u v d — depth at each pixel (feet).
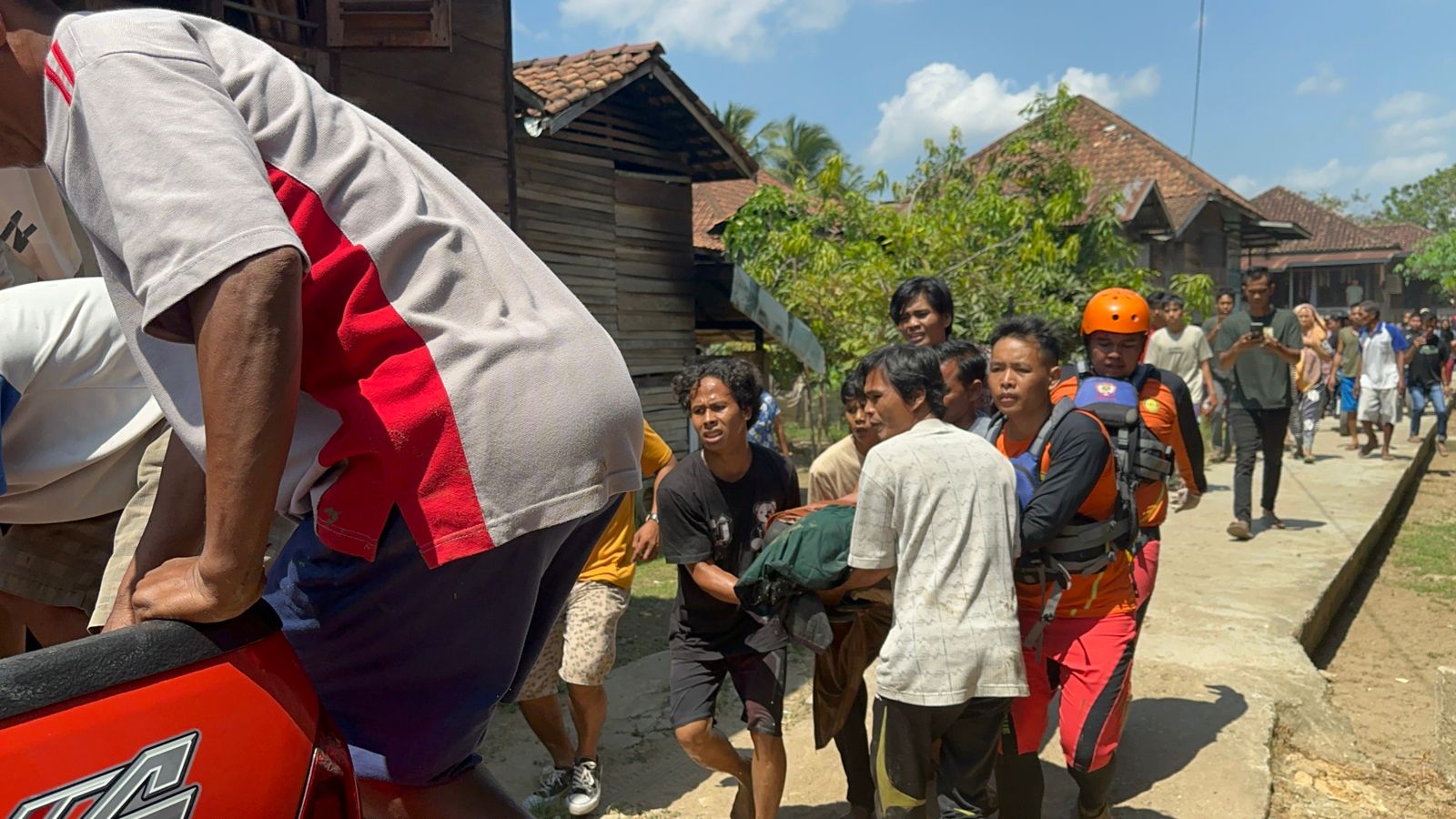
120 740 3.76
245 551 3.98
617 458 5.00
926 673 9.34
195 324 3.92
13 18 4.57
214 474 3.91
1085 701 10.96
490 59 22.44
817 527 10.11
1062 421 10.69
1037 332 11.00
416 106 20.97
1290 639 18.31
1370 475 36.50
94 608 8.13
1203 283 49.60
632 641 20.90
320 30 19.17
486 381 4.53
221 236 3.85
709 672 11.25
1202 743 14.20
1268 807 12.66
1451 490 39.73
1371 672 19.07
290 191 4.46
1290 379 26.53
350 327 4.43
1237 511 26.53
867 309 38.86
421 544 4.43
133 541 7.34
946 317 14.73
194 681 4.03
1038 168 51.67
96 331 7.49
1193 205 71.15
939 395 10.18
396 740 5.21
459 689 5.17
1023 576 10.89
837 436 57.47
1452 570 26.89
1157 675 16.70
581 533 5.45
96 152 4.12
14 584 8.08
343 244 4.48
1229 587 21.63
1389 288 130.21
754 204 47.83
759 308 36.91
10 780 3.49
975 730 9.89
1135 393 12.73
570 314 5.09
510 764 14.70
